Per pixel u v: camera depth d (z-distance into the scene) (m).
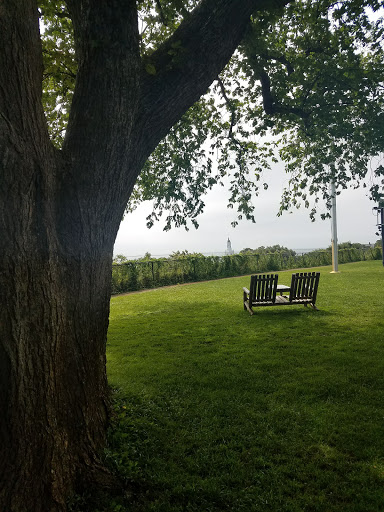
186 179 6.44
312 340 6.18
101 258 2.75
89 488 2.39
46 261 2.19
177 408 3.80
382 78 5.64
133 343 6.56
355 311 8.40
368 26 5.08
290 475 2.67
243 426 3.39
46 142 2.27
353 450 2.92
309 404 3.80
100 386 3.05
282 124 7.71
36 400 2.10
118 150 2.65
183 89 3.01
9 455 1.97
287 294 11.20
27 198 2.05
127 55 2.52
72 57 4.16
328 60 5.98
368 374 4.49
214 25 3.05
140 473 2.66
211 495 2.47
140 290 16.58
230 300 11.19
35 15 2.14
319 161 7.39
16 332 2.00
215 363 5.23
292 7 5.17
